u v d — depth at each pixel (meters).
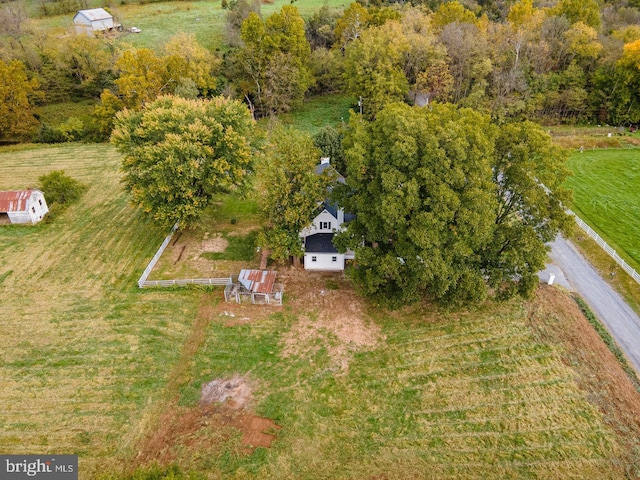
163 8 115.06
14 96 72.69
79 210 56.38
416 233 34.28
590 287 43.75
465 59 75.62
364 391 33.91
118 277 44.91
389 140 36.62
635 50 70.94
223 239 50.72
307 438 30.77
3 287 43.38
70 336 38.03
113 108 74.88
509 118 77.00
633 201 57.00
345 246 40.22
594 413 31.78
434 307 41.19
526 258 37.06
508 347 36.97
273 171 41.72
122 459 29.25
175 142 43.84
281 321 39.94
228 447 30.06
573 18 83.38
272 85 77.19
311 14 108.56
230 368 35.69
